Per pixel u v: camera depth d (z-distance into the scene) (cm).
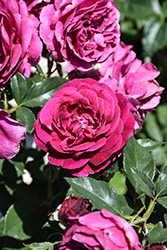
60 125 43
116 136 42
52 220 45
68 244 37
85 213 38
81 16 44
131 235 36
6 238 58
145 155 45
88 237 36
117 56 51
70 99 42
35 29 44
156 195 42
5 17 43
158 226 42
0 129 43
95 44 46
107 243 35
